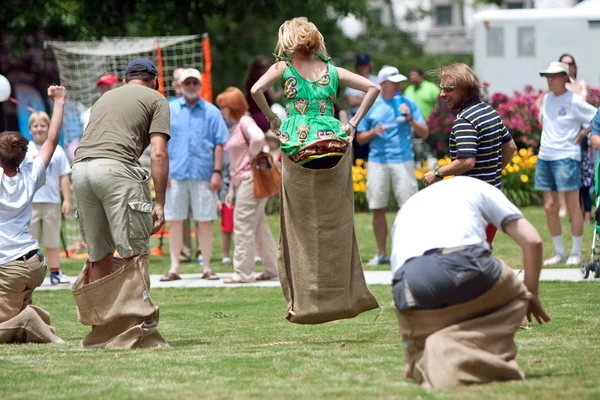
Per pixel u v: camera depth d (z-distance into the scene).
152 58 41.56
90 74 40.19
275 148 26.61
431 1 124.50
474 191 11.15
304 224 15.31
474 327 10.77
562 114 25.48
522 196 43.44
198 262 29.83
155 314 15.30
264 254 25.55
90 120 15.50
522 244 11.00
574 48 50.09
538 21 50.50
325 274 15.35
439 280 10.62
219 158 25.64
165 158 15.44
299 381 11.63
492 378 10.73
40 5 52.50
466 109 15.68
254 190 24.55
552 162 25.62
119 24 53.19
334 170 15.02
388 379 11.55
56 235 25.98
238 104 24.73
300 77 15.26
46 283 26.33
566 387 10.53
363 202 43.53
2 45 59.03
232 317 19.39
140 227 15.13
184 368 12.80
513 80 51.03
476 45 51.44
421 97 39.25
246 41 79.94
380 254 27.83
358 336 16.09
